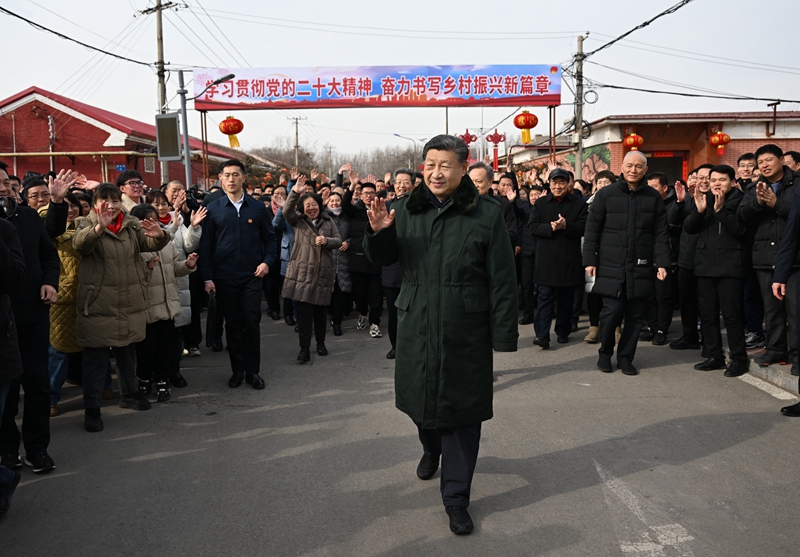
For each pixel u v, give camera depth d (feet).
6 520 10.15
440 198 10.00
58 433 14.10
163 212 19.08
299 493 10.95
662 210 17.71
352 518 10.03
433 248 9.82
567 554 8.94
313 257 19.94
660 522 9.77
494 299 9.82
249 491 11.06
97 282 13.94
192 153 73.77
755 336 20.20
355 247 23.84
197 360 20.85
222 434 13.88
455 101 38.29
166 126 37.45
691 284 20.30
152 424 14.60
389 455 12.55
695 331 20.86
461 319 9.74
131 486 11.34
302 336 20.07
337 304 24.56
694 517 9.90
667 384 16.98
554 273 20.77
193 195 28.43
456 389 9.77
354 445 13.10
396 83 38.14
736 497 10.52
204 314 29.84
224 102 38.65
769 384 16.69
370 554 9.01
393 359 20.40
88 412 14.15
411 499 10.67
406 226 10.10
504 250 9.78
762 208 16.51
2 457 11.97
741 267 17.25
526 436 13.37
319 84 38.24
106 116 76.38
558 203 20.70
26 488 11.32
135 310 14.58
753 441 12.85
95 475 11.84
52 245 12.50
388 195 27.89
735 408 14.89
